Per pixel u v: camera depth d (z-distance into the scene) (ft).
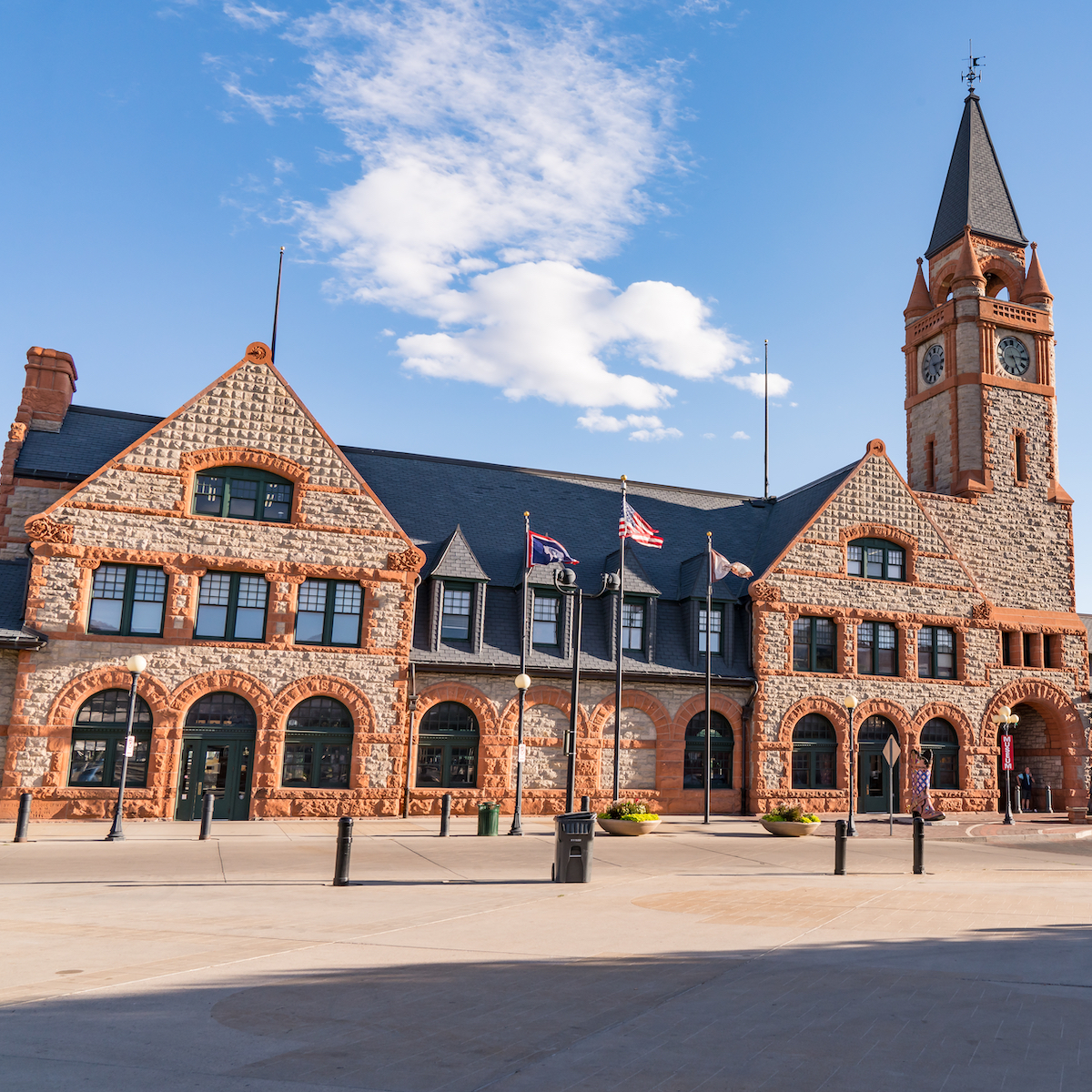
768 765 119.44
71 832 84.99
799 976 32.99
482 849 77.10
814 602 125.08
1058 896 56.24
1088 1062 23.77
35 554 95.45
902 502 132.36
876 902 52.08
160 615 99.19
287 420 105.81
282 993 29.45
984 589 142.20
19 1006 27.37
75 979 30.78
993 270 159.12
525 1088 21.24
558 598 117.80
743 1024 26.76
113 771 95.91
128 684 96.63
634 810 93.50
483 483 132.36
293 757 101.71
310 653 102.63
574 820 60.18
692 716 118.52
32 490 106.83
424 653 108.58
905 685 128.26
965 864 76.18
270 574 102.58
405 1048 24.08
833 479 135.03
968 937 41.57
